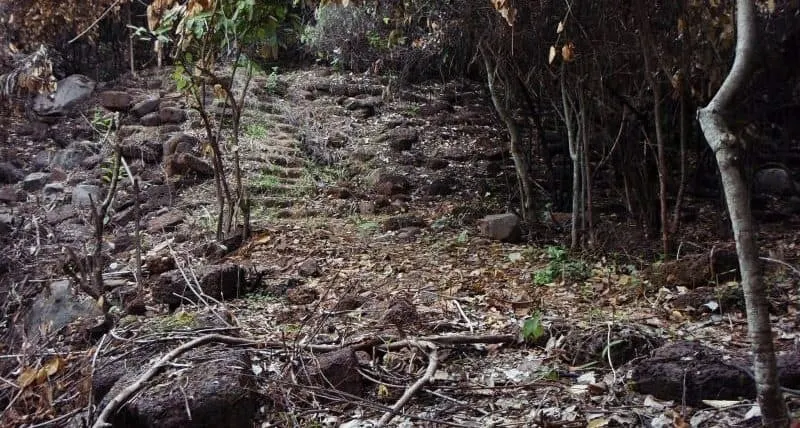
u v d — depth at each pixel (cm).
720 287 488
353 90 1132
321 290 559
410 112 1099
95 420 338
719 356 350
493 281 570
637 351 386
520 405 343
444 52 865
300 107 1069
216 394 324
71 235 751
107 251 698
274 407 349
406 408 348
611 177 802
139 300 531
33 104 1055
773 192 877
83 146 944
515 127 728
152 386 339
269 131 975
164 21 611
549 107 888
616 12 576
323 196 842
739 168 241
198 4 548
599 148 803
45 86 901
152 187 827
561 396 349
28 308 618
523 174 732
